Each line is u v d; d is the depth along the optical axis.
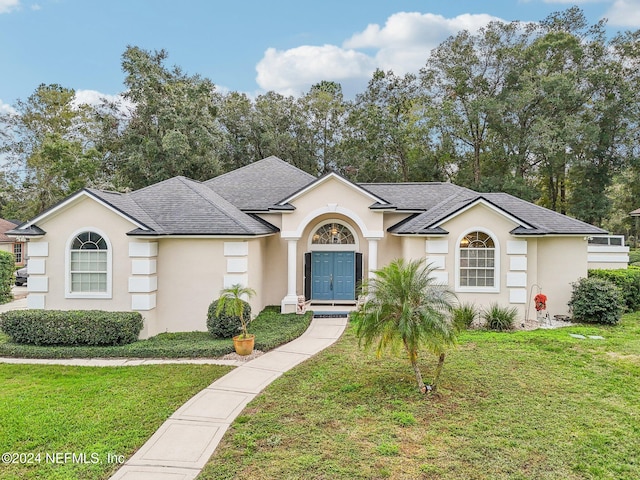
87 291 13.79
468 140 40.06
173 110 34.09
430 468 5.84
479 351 11.55
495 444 6.51
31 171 44.12
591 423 7.23
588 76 34.66
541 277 16.50
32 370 10.43
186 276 14.51
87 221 13.65
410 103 42.78
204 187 18.69
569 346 11.99
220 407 8.06
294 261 17.41
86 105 45.88
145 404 8.18
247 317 13.26
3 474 5.75
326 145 46.59
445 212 15.97
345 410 7.83
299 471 5.78
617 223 47.00
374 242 17.20
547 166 36.88
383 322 8.45
